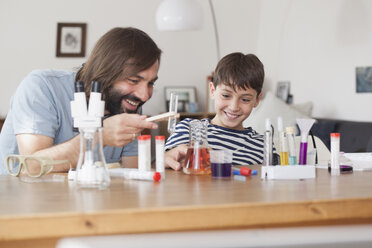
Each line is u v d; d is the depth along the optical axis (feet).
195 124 4.33
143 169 4.06
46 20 15.80
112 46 4.71
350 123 11.69
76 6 15.99
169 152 4.88
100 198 3.08
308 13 14.32
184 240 1.75
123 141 4.10
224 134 5.79
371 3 11.68
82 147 3.47
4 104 15.57
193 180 3.92
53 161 4.01
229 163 4.09
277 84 16.05
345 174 4.35
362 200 3.10
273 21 16.34
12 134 5.20
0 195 3.20
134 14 16.40
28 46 15.70
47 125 4.86
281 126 4.73
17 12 15.64
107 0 16.20
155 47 4.83
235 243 1.74
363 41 12.01
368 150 10.38
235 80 5.56
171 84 16.85
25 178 4.04
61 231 2.62
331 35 13.24
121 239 1.75
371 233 1.82
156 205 2.83
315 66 13.99
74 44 15.94
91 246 1.70
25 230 2.59
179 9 12.78
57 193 3.28
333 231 1.83
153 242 1.74
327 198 3.06
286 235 1.79
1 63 15.56
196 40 16.99
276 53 16.14
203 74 17.10
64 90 5.25
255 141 5.91
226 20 17.21
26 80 5.12
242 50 17.37
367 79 11.87
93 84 3.49
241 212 2.85
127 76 4.70
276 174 3.96
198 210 2.78
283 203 2.93
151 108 16.70
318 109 13.87
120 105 4.87
